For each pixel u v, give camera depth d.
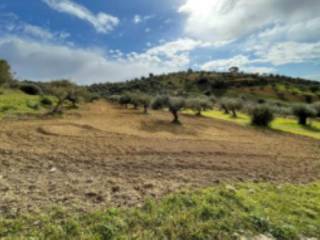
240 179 6.32
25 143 9.59
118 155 8.60
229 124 25.44
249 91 93.00
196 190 5.02
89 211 3.84
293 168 8.26
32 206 3.87
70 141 10.82
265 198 4.91
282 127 25.19
